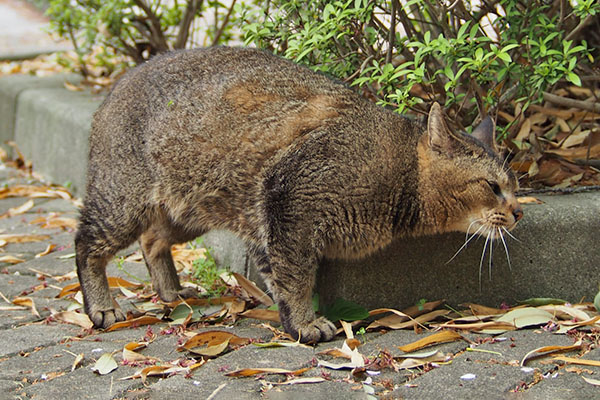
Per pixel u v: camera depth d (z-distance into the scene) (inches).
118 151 54.2
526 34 58.4
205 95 52.7
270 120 51.5
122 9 84.2
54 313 54.9
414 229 52.0
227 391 44.3
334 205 50.1
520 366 45.3
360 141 50.4
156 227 57.0
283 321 50.9
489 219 50.7
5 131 91.7
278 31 60.1
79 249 55.2
